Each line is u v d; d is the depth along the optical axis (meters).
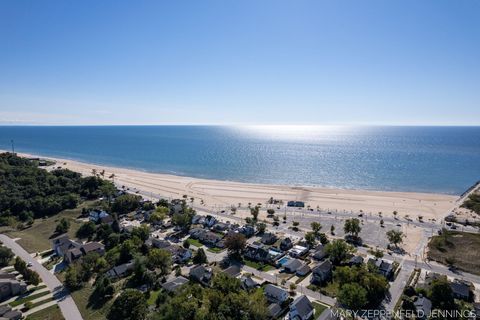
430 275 81.56
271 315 64.94
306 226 127.62
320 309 68.75
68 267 86.75
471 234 114.38
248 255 96.75
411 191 191.88
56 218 134.75
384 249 103.56
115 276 82.56
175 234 117.50
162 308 61.97
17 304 70.56
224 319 59.06
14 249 101.50
